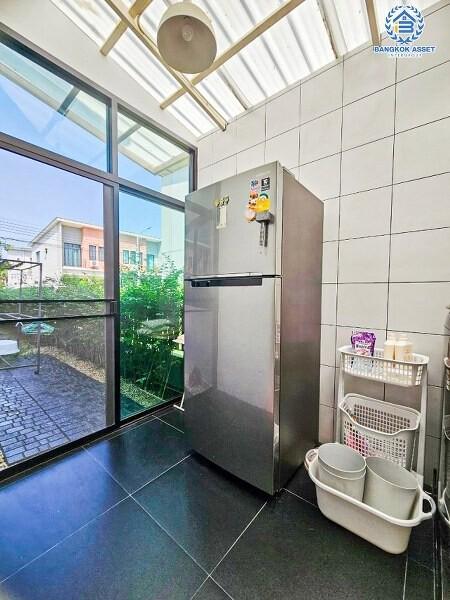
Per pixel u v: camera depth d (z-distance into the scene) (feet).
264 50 5.58
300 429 5.12
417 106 4.66
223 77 6.23
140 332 7.16
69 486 4.65
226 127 7.57
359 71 5.24
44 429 5.36
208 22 3.65
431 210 4.58
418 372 4.10
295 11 4.81
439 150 4.49
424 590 3.07
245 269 4.40
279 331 4.23
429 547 3.60
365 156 5.23
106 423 6.39
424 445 4.26
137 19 4.70
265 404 4.25
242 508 4.24
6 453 4.89
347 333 5.55
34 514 4.06
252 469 4.47
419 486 3.69
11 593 3.03
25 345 5.07
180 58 4.22
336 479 3.86
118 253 6.42
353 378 5.46
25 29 4.79
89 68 5.72
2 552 3.48
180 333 8.36
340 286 5.61
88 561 3.39
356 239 5.38
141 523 3.94
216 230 4.84
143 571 3.28
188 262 5.48
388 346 4.42
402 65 4.78
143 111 6.84
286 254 4.36
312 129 5.90
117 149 6.30
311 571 3.28
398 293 4.95
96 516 4.05
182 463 5.33
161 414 7.36
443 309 4.52
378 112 5.05
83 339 5.92
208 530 3.85
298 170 6.14
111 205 6.28
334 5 4.64
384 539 3.49
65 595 3.02
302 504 4.33
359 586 3.12
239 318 4.53
